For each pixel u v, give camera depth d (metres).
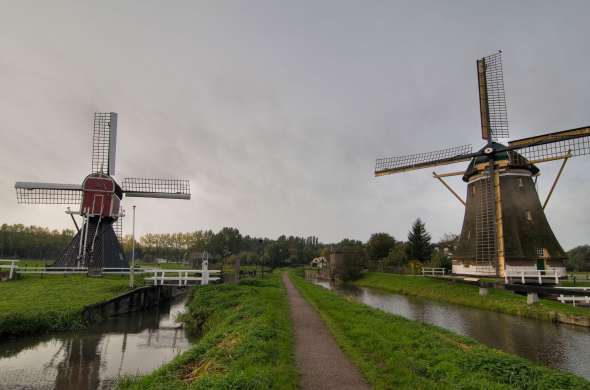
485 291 32.00
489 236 34.47
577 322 22.27
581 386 9.12
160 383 9.45
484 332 20.47
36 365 13.73
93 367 13.79
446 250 76.69
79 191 38.78
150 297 30.89
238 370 9.00
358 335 14.48
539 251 33.25
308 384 9.25
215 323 19.27
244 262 95.31
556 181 32.88
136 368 13.80
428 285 40.84
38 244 92.94
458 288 36.03
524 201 34.78
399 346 12.80
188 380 9.57
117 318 23.39
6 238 85.25
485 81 36.91
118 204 37.75
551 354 16.20
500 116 36.31
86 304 20.83
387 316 19.44
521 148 33.53
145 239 134.00
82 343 16.92
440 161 38.06
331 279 67.00
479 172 36.22
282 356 11.08
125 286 27.83
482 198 35.69
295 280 51.59
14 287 26.19
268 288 33.03
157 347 16.98
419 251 62.34
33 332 17.25
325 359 11.47
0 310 18.19
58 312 18.75
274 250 111.62
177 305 33.62
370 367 10.59
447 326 22.09
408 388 8.78
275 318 17.14
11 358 14.38
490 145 34.94
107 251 36.09
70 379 12.45
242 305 20.56
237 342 11.88
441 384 9.12
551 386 9.03
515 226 34.19
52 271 33.44
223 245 97.88
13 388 11.60
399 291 43.28
